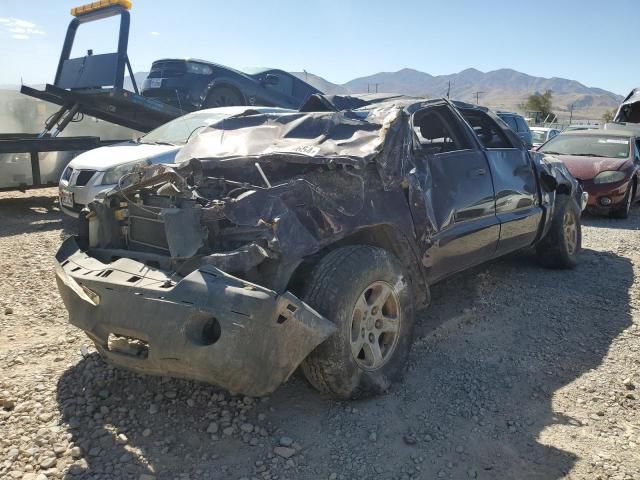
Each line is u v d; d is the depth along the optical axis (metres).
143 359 2.95
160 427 3.12
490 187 4.70
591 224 9.84
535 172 5.54
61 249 3.64
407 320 3.66
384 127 3.84
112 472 2.74
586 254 7.06
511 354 4.09
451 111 4.69
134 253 3.40
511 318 4.78
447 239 4.12
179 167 3.45
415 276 3.95
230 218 3.09
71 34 11.09
